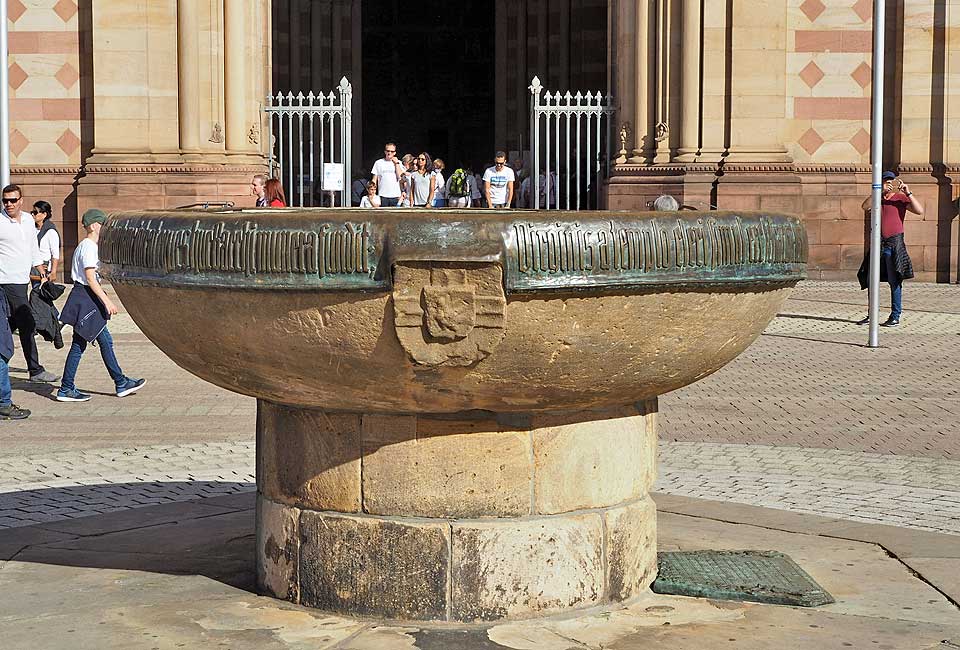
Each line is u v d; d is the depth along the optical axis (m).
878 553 7.62
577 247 5.55
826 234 30.05
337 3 44.34
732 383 16.05
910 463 11.03
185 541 7.85
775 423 13.20
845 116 30.16
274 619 6.25
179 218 6.00
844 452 11.57
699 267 5.82
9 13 29.92
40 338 21.11
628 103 30.09
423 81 50.44
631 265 5.64
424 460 6.17
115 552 7.59
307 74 44.19
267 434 6.59
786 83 29.92
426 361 5.62
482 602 6.17
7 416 13.59
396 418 6.17
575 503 6.37
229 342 5.97
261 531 6.66
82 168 29.88
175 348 6.30
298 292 5.65
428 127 50.69
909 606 6.60
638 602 6.59
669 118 29.80
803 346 19.58
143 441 12.26
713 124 29.52
